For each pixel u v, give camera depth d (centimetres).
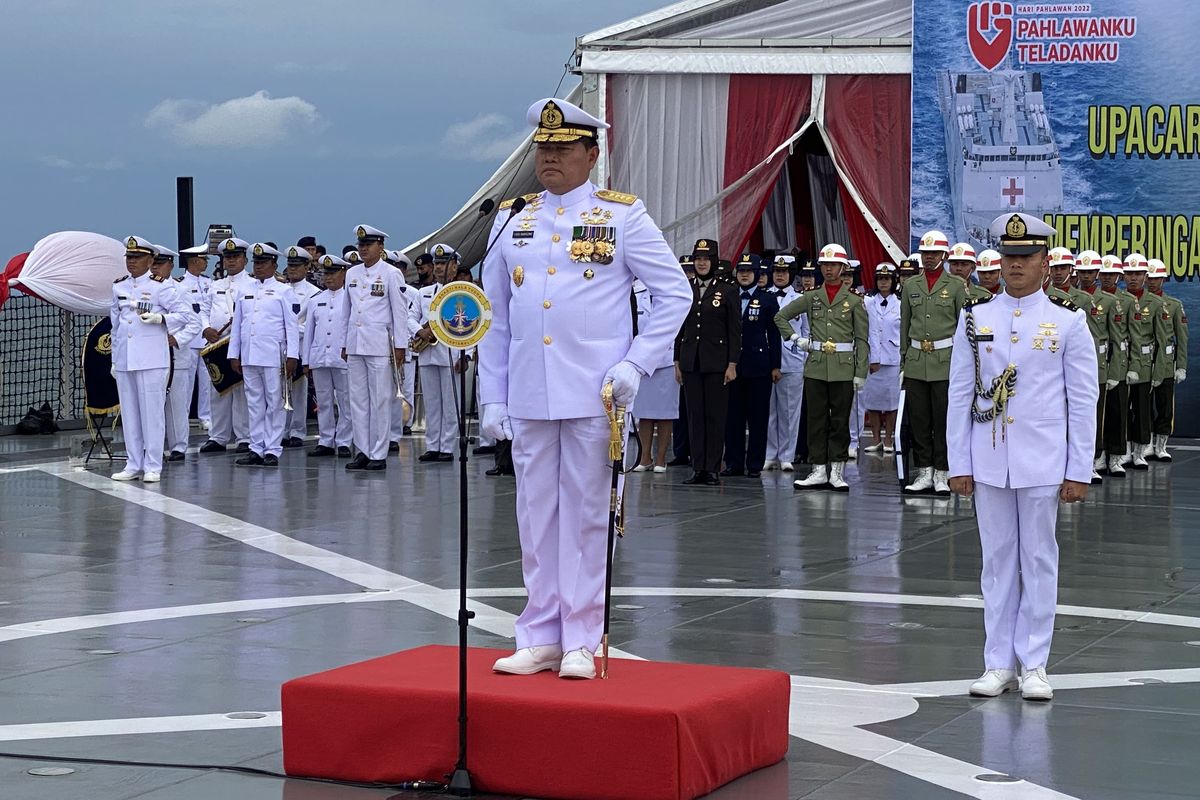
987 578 760
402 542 1228
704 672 634
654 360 627
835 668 803
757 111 2267
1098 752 642
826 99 2247
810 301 1617
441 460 1864
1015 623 758
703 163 2280
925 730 679
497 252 653
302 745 604
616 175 2297
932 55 2200
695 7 2269
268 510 1417
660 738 555
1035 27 2175
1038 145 2188
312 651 835
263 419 1848
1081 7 2164
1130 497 1591
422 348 1816
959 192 2206
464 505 584
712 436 1650
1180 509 1485
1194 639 884
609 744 562
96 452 1962
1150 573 1112
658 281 631
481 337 593
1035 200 2192
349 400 1825
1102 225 2181
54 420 2250
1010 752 642
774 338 1736
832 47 2230
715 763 582
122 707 714
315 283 2211
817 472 1630
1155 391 2005
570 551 632
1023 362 748
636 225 633
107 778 602
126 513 1395
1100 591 1041
